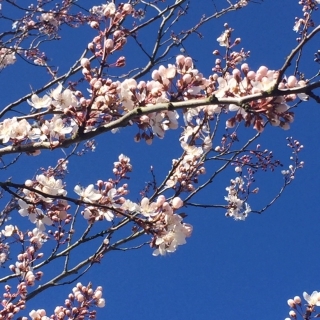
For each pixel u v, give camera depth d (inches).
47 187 159.9
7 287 198.4
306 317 205.8
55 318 200.5
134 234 210.8
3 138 139.9
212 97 119.3
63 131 136.2
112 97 130.5
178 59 133.7
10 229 205.6
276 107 122.0
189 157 211.9
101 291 206.4
